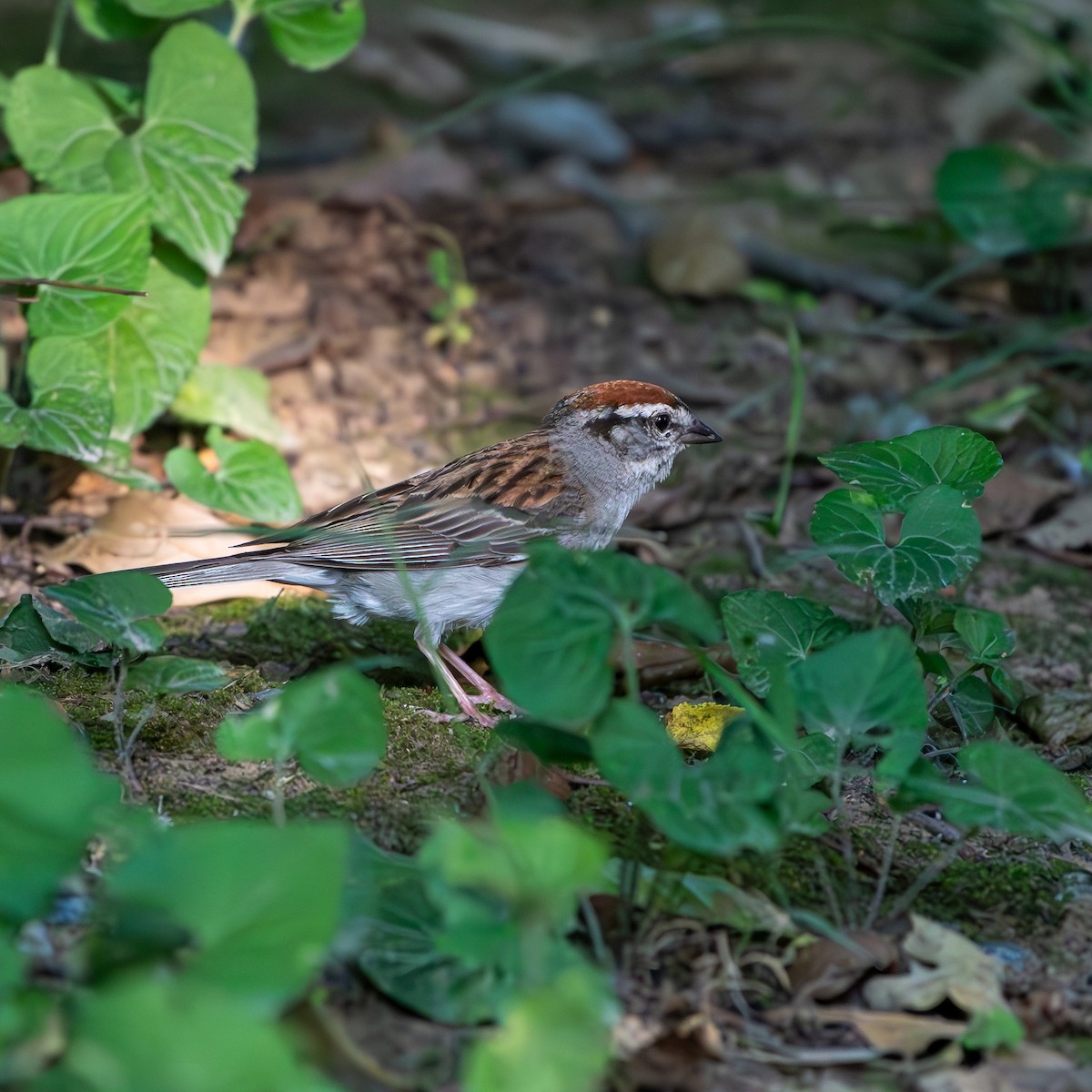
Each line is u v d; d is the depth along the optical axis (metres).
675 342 14.01
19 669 8.40
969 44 19.58
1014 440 12.68
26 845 5.21
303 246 14.35
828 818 7.47
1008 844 7.43
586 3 21.95
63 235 9.33
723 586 10.75
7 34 18.14
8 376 11.68
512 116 17.59
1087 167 14.62
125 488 11.04
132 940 5.20
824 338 14.18
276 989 4.84
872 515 7.82
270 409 12.34
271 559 8.80
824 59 20.55
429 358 13.40
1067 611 10.64
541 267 14.95
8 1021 4.94
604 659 5.91
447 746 8.04
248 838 5.12
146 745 7.65
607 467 9.98
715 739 8.24
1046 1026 6.14
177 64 10.21
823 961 6.21
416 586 9.09
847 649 6.47
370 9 20.50
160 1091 4.45
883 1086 5.71
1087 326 13.74
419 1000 5.70
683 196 16.61
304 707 6.07
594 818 7.29
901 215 16.09
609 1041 5.41
